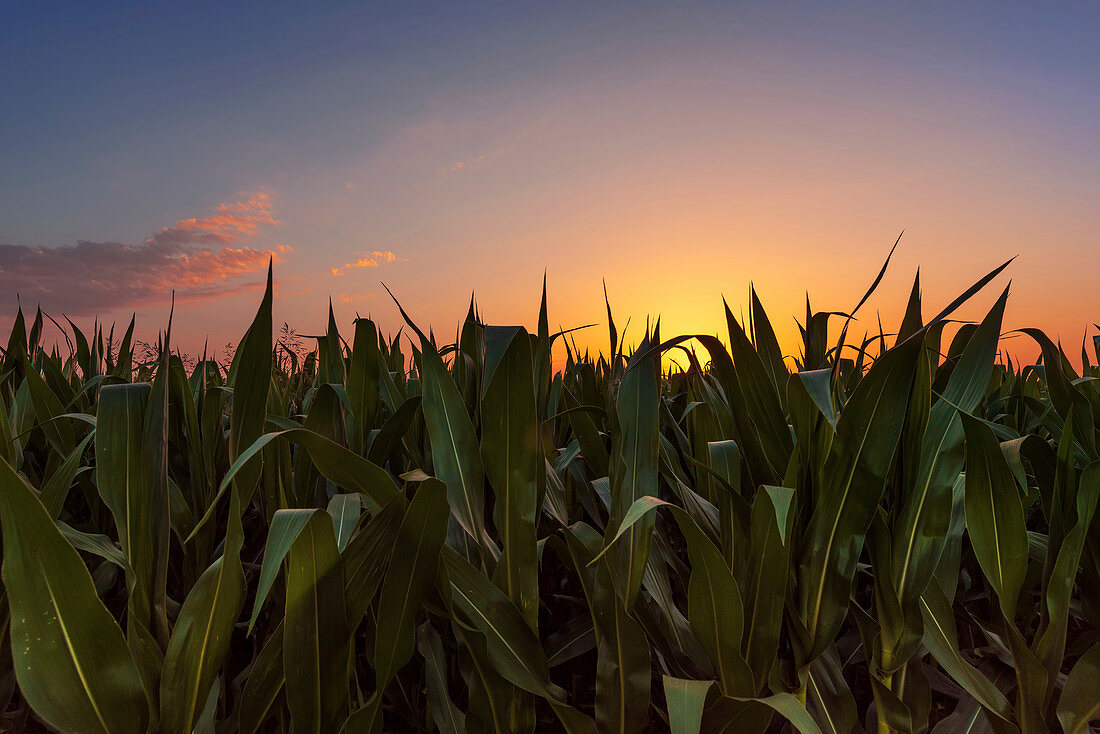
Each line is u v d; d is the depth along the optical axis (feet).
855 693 4.34
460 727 3.14
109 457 2.48
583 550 3.02
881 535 3.05
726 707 2.72
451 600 2.72
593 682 4.43
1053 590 2.97
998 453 2.93
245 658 4.25
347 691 2.54
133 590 2.39
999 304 3.05
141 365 7.16
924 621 3.16
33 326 6.00
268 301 2.59
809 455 3.11
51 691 1.94
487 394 2.93
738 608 2.62
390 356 6.28
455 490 2.97
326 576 2.43
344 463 2.46
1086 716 2.88
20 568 1.89
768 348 3.62
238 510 2.38
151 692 2.27
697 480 3.94
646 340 3.25
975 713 3.29
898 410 2.85
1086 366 6.16
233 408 2.62
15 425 4.15
